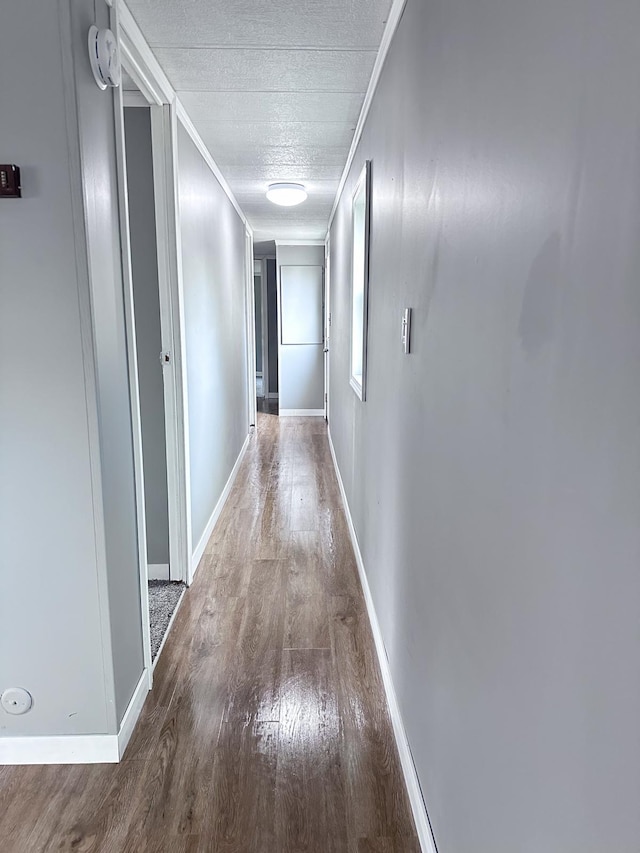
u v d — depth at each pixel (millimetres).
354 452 3211
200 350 3104
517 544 775
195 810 1504
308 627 2391
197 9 1730
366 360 2590
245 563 3021
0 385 1479
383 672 2020
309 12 1755
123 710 1721
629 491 501
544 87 678
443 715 1197
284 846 1404
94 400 1496
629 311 497
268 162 3451
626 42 495
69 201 1410
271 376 8781
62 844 1406
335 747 1726
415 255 1484
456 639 1092
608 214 531
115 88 1611
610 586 534
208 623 2416
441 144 1201
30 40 1349
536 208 704
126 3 1699
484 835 921
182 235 2623
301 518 3699
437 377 1248
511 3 789
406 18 1604
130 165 2510
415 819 1452
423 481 1399
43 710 1643
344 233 3846
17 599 1582
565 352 625
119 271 1672
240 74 2211
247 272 5883
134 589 1825
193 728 1798
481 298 932
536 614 710
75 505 1540
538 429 701
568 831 623
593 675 567
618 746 522
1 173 1377
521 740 762
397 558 1775
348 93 2395
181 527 2732
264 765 1653
